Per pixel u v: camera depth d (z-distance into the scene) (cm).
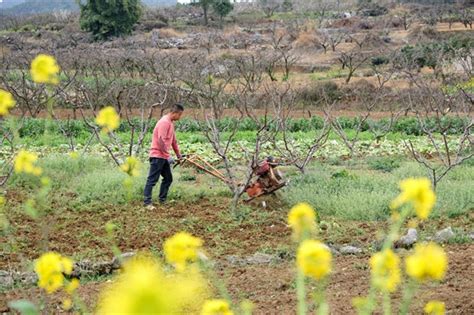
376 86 4525
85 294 796
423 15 10375
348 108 3900
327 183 1517
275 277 873
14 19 11756
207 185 1619
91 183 1502
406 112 3256
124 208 1341
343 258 991
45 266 302
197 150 2339
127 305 124
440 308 326
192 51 7312
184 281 148
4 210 1268
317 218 1235
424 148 2356
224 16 10950
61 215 1249
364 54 6475
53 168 1697
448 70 4934
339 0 13512
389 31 8744
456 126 2767
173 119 1346
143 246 1083
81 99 3222
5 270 921
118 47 7512
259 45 7962
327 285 823
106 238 1117
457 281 823
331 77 5362
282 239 1131
